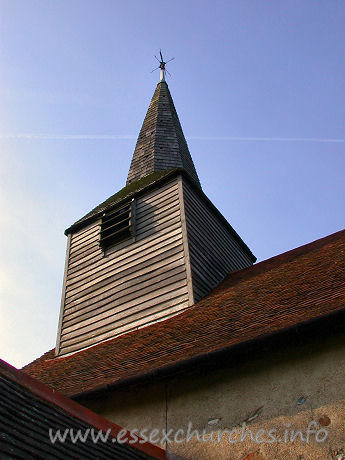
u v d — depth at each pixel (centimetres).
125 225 1192
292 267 866
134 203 1209
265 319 609
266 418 509
